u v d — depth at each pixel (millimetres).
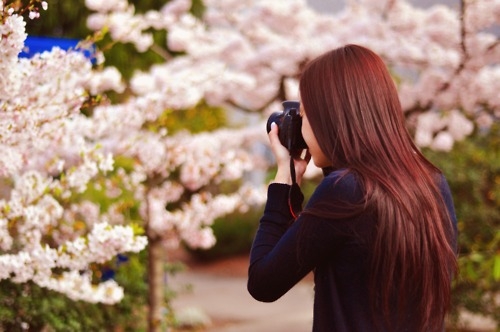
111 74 6359
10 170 3771
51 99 3910
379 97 2283
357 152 2219
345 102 2266
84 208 6094
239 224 17578
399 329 2150
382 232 2117
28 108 3721
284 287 2215
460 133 9258
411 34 9258
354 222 2139
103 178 6680
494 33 11195
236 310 12070
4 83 3396
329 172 2416
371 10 9680
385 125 2266
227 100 9820
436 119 9344
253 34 10531
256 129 9906
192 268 16734
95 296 4547
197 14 13281
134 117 5855
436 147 9219
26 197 4145
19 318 5504
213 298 13156
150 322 6875
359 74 2291
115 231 3916
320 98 2291
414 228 2150
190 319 10758
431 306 2176
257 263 2246
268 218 2326
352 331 2148
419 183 2223
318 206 2164
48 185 4234
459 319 8656
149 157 6617
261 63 9531
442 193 2355
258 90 9867
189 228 6965
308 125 2355
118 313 6500
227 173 7258
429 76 8992
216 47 9984
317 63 2346
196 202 7012
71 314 5848
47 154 5145
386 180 2178
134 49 12062
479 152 9734
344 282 2174
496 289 8133
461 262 6523
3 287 5480
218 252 17188
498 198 8844
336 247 2174
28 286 5602
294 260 2174
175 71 10031
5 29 3154
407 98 9273
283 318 11398
